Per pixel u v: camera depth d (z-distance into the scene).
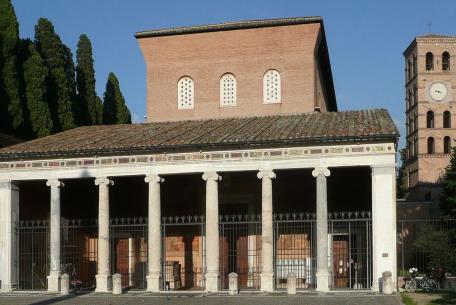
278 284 35.12
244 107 43.06
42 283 36.59
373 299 26.70
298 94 42.34
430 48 81.38
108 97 62.66
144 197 38.25
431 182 78.88
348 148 30.39
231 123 37.25
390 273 28.95
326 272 30.17
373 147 30.11
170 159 32.38
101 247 32.81
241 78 43.34
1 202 34.25
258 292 30.41
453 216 45.50
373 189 30.05
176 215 37.72
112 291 32.00
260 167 31.30
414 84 83.19
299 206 35.91
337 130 31.55
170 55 44.66
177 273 36.44
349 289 31.02
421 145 79.75
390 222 29.75
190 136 33.62
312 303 25.64
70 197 39.06
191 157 32.12
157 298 28.70
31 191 37.75
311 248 34.34
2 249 33.88
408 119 86.69
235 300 27.28
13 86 43.97
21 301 28.34
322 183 30.56
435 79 80.88
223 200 36.97
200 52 44.19
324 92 53.00
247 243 36.28
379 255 29.80
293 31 42.62
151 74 44.88
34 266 36.50
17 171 34.28
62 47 52.56
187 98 44.34
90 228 38.84
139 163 32.75
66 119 50.41
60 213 36.22
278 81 42.84
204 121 39.34
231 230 36.62
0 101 43.06
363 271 34.47
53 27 51.97
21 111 44.31
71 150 33.19
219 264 33.47
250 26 43.03
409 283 30.31
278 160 31.14
